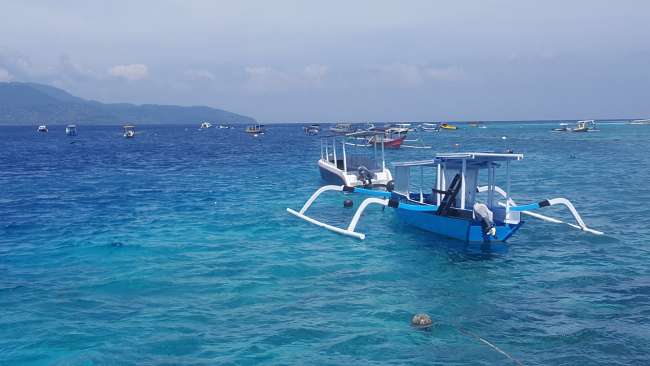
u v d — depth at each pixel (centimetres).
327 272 1658
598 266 1700
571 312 1303
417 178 4284
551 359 1057
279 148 9012
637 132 14012
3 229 2317
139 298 1418
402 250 1927
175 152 8056
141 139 13862
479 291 1469
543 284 1525
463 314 1299
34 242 2070
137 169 5212
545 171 4603
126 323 1246
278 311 1322
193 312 1315
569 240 2045
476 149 7719
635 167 4828
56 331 1202
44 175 4638
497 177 4203
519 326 1223
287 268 1698
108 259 1812
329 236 2167
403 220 2409
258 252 1903
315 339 1158
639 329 1193
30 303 1379
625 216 2497
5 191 3578
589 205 2816
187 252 1903
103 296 1434
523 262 1758
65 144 10994
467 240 1966
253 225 2384
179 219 2534
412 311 1321
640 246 1939
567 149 7550
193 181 4138
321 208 2862
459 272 1650
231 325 1235
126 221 2492
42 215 2666
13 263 1769
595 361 1046
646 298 1394
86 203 3050
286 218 2548
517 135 12975
